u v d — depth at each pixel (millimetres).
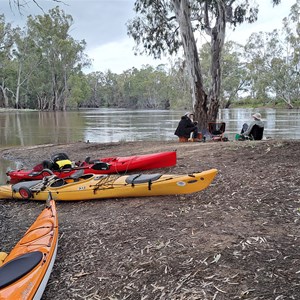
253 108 71250
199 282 3176
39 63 65875
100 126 28500
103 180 6152
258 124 10609
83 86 74062
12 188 6641
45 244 3699
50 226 4121
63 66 66500
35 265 3209
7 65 64312
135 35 21203
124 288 3256
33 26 60688
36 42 62875
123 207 5504
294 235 3859
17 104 65312
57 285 3424
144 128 26406
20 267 3150
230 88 68438
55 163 7641
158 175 5883
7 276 3016
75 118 40156
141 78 95812
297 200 4801
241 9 20781
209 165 7270
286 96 66125
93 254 3975
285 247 3609
